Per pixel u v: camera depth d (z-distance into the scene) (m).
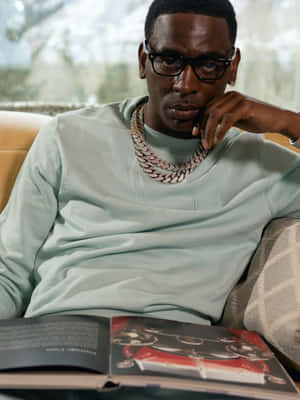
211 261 1.00
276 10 1.91
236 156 1.08
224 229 1.02
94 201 1.01
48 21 1.85
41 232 1.05
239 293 1.01
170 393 0.71
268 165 1.08
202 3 0.93
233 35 0.98
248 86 1.96
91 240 0.99
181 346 0.76
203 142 0.97
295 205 1.09
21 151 1.25
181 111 0.96
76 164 1.03
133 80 1.90
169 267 0.98
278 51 1.93
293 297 0.90
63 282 0.95
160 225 0.99
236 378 0.69
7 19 1.81
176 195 1.03
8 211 1.07
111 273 0.95
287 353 0.88
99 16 1.86
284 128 1.02
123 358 0.69
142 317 0.86
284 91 1.94
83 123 1.07
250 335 0.87
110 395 0.71
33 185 1.05
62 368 0.66
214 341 0.81
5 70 1.84
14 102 1.83
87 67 1.88
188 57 0.93
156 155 1.05
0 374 0.65
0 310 0.97
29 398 0.68
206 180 1.05
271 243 1.03
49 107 1.66
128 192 1.02
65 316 0.81
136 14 1.86
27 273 1.03
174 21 0.93
